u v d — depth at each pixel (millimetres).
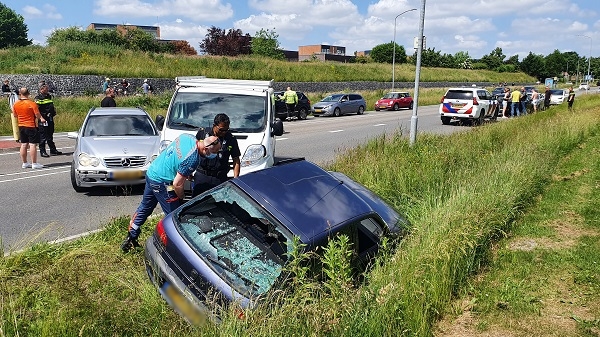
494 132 14328
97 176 8430
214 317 3727
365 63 73250
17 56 36500
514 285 5230
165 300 4207
